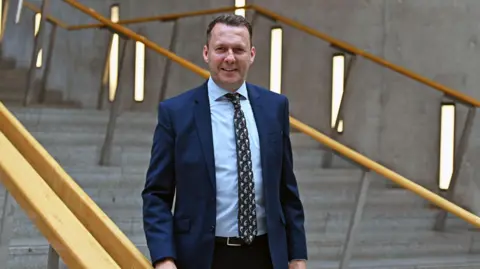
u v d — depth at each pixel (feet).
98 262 5.48
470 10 19.57
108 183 16.33
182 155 6.52
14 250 10.11
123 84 21.85
